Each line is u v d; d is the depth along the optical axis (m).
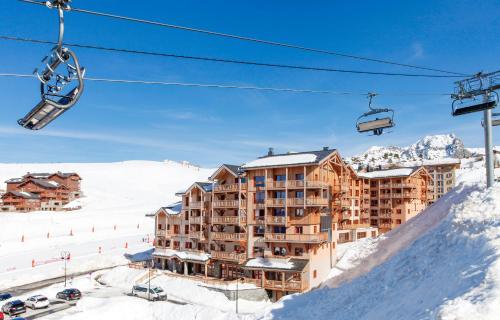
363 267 28.33
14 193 125.56
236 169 60.28
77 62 8.55
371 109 20.19
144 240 92.88
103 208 133.00
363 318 17.17
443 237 18.45
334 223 59.47
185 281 58.59
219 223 59.97
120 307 38.31
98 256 76.44
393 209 86.19
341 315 18.95
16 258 73.88
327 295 22.72
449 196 25.56
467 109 18.89
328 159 55.31
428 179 94.00
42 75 8.72
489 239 14.99
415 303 14.56
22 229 96.56
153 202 148.00
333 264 58.19
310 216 52.75
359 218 83.38
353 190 80.62
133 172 199.62
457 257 15.79
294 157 56.03
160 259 72.00
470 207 18.73
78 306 47.03
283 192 55.06
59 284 59.72
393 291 17.89
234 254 58.19
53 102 8.52
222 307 50.03
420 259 18.55
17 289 58.12
